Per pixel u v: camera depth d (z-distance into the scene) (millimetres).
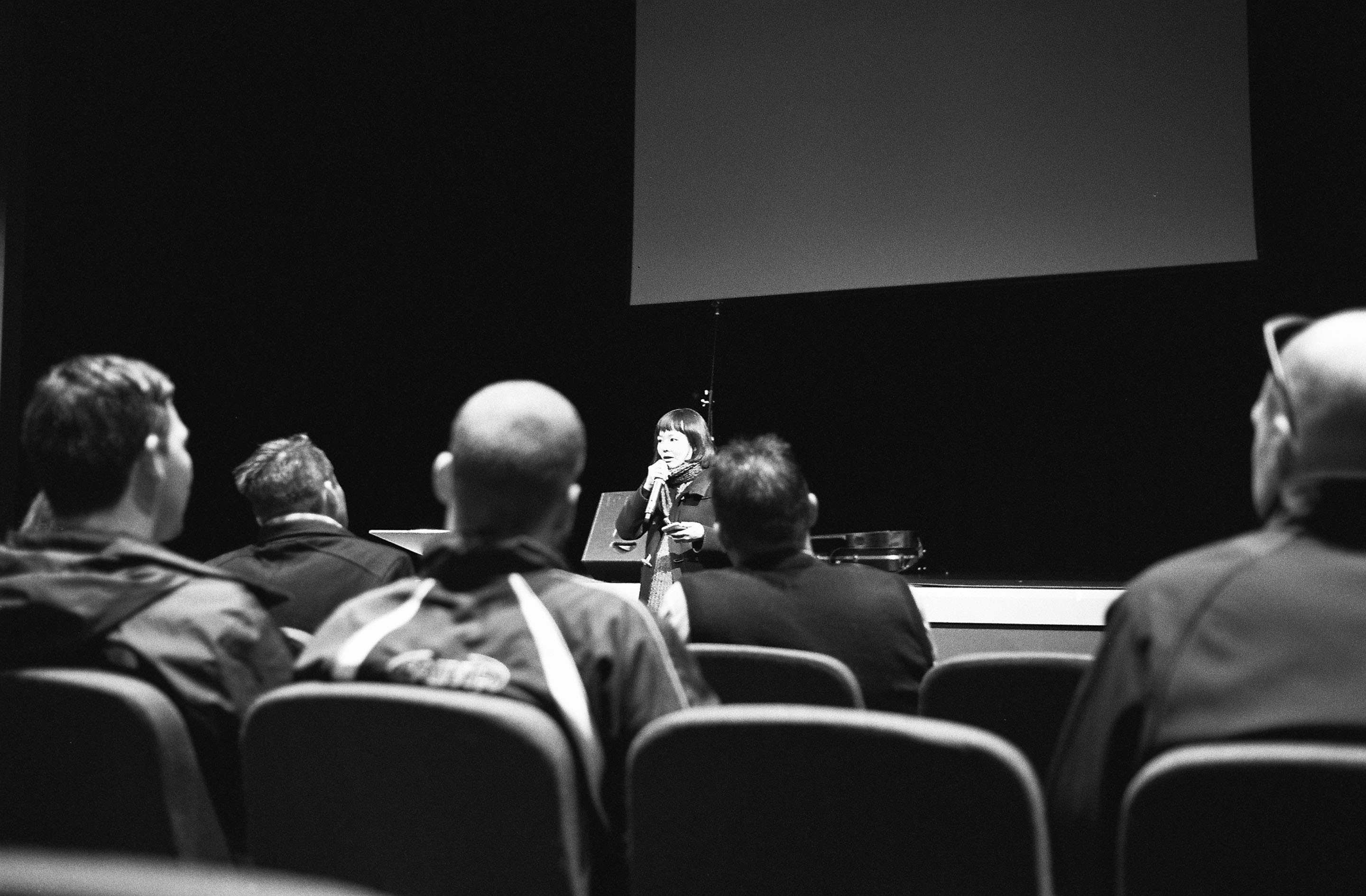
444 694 1086
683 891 1102
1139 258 4117
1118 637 1065
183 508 1497
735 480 1894
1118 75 4145
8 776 1197
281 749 1141
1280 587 999
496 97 5301
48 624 1270
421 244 5355
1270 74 4336
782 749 1031
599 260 5309
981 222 4293
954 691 1723
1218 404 4777
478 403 1320
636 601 1270
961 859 1001
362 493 5293
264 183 4957
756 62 4559
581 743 1163
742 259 4570
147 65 4535
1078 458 4984
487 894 1104
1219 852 918
